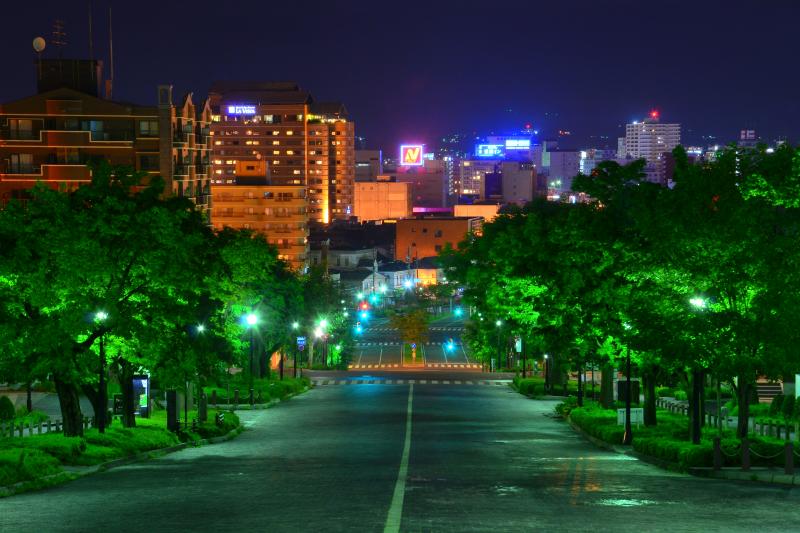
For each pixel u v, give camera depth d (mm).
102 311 42938
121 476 34812
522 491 28109
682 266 38562
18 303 42938
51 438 39750
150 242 45000
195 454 45188
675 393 81250
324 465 37688
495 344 127000
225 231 75312
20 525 22188
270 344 98812
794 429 48281
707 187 39969
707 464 35438
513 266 61906
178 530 21047
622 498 26750
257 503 25516
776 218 39250
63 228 43062
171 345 47281
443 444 48562
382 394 92250
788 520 22938
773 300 36969
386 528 20781
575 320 56281
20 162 135500
